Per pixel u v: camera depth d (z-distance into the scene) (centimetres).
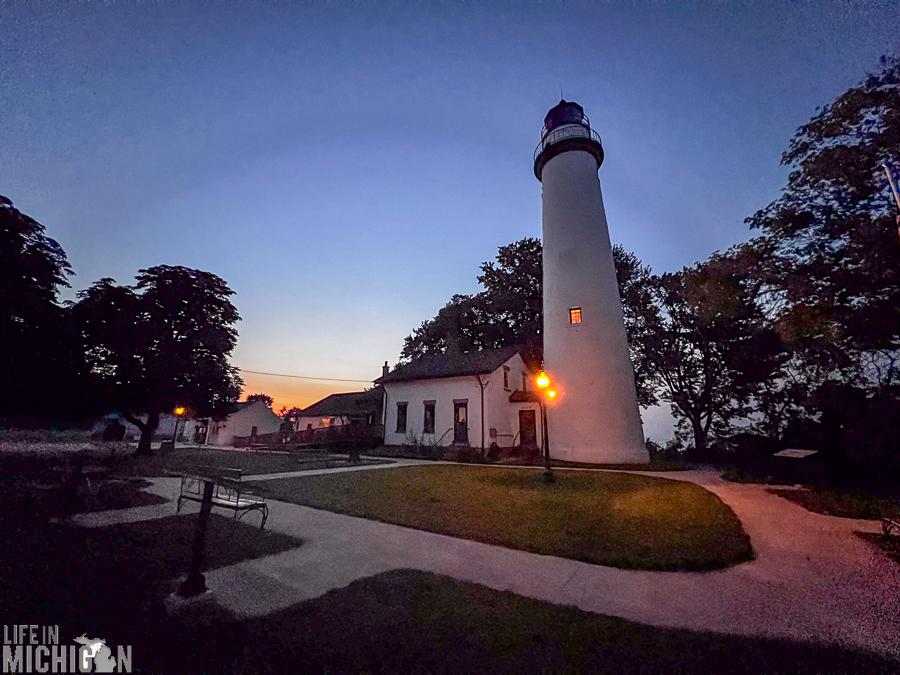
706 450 2062
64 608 351
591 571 491
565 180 1986
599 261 1861
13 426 846
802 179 1267
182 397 1844
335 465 1574
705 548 570
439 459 1875
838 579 474
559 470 1441
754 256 1538
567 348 1819
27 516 635
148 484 1049
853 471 1233
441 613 365
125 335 1588
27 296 727
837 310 1264
